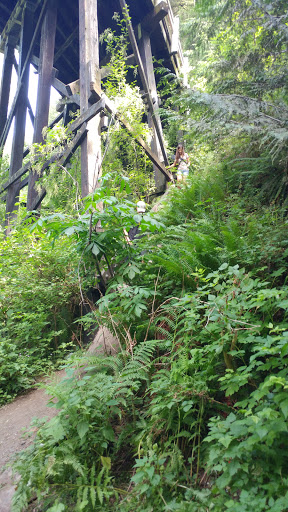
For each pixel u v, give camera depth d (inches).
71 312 170.9
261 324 78.0
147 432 78.7
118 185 235.1
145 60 333.4
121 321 105.3
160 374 85.0
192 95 171.9
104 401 79.4
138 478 62.1
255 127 155.5
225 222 147.2
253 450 61.2
